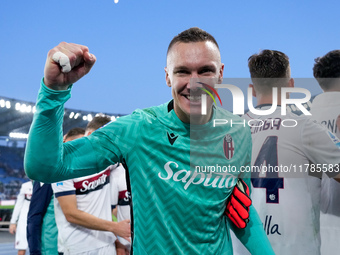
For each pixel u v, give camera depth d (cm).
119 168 275
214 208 121
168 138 121
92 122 267
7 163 2256
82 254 236
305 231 157
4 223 1519
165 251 118
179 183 120
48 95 102
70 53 96
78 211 230
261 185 157
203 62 116
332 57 190
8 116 2241
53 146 105
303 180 155
